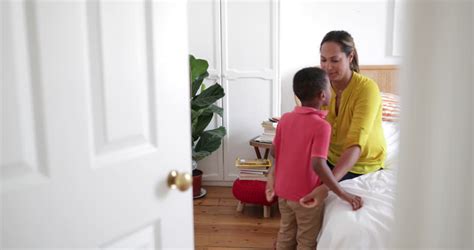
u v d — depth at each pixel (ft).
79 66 2.86
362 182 6.51
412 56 2.03
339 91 6.80
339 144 6.85
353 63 6.78
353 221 5.30
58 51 2.72
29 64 2.59
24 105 2.59
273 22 11.61
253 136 12.26
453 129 2.02
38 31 2.60
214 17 11.74
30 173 2.66
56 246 2.83
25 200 2.64
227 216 10.41
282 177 6.40
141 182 3.37
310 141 5.96
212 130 11.82
